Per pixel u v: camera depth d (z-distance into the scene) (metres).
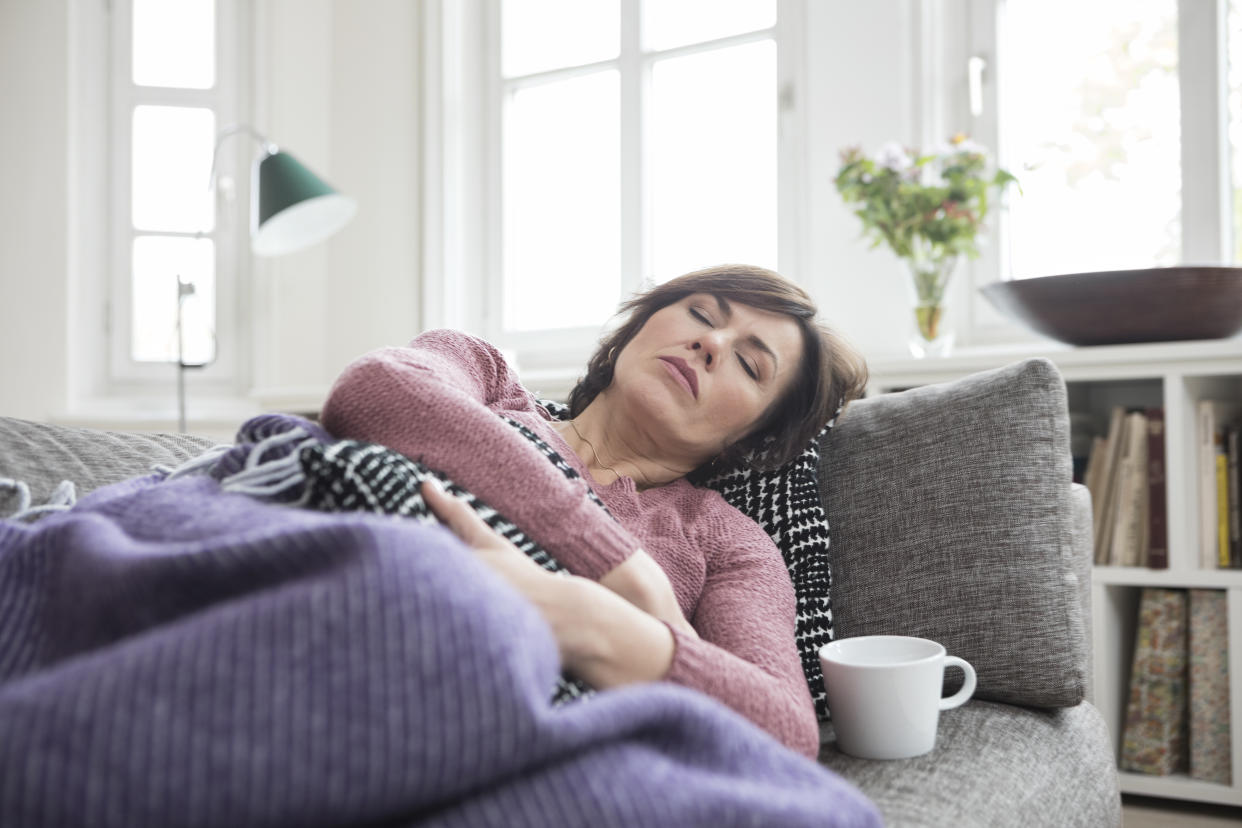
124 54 3.24
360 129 3.25
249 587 0.52
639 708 0.53
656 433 1.09
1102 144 2.44
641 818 0.47
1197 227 2.32
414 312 3.22
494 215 3.29
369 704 0.45
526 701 0.47
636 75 3.05
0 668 0.60
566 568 0.82
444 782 0.45
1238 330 1.88
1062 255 2.48
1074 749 1.01
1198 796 1.84
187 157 3.27
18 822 0.39
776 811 0.51
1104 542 2.00
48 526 0.67
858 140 2.62
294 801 0.43
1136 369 1.90
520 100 3.28
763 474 1.14
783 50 2.81
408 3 3.22
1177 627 1.91
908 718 0.89
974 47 2.57
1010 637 1.04
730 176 2.95
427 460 0.82
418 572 0.49
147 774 0.41
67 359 3.13
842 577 1.12
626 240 3.07
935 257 2.27
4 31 3.12
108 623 0.55
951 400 1.14
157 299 3.27
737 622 0.90
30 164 3.12
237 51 3.28
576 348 3.13
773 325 1.11
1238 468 1.87
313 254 3.26
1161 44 2.37
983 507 1.07
